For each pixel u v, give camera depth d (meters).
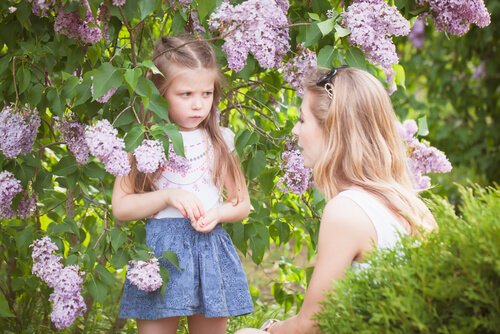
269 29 2.76
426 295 1.89
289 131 3.23
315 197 3.46
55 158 4.08
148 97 2.55
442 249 1.96
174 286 2.82
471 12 3.04
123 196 2.88
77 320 3.68
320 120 2.56
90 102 2.82
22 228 3.23
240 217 2.98
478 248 1.87
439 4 3.06
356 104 2.49
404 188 2.46
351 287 2.03
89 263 2.85
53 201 3.78
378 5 2.81
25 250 3.33
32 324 3.66
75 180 3.06
